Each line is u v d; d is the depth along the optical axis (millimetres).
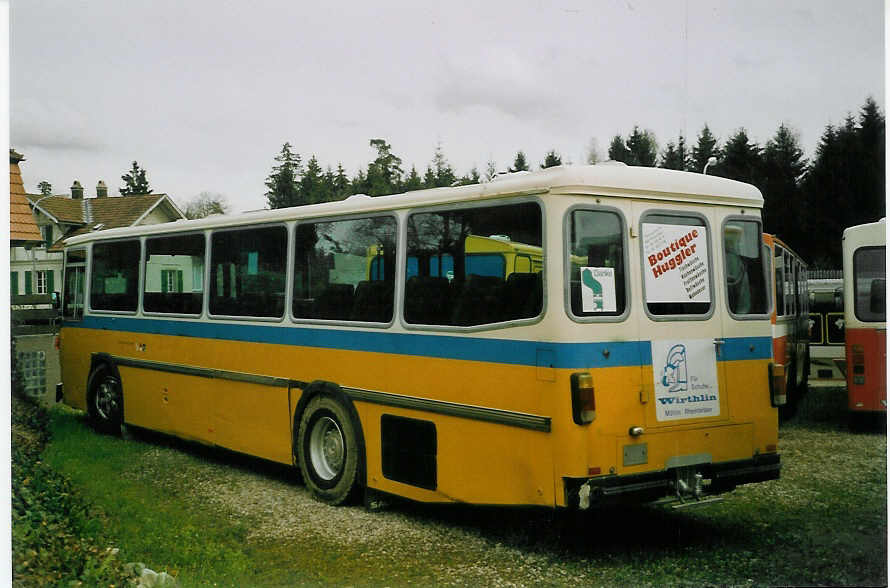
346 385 7434
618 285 5883
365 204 7371
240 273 8898
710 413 6191
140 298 10508
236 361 8828
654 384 5914
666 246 6137
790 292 13688
